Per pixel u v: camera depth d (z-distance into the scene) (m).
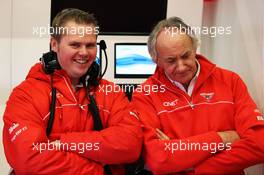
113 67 2.81
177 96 2.01
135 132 1.84
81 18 1.82
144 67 2.81
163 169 1.84
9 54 2.83
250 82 2.41
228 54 2.82
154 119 1.96
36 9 2.81
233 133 1.90
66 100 1.85
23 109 1.78
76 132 1.82
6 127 1.81
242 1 2.55
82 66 1.84
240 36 2.59
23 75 2.84
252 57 2.38
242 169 1.89
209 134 1.87
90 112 1.89
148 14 2.83
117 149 1.79
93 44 1.85
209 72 2.02
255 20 2.34
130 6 2.81
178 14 2.87
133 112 1.94
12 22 2.81
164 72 2.03
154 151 1.85
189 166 1.83
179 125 1.96
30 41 2.82
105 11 2.81
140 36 2.82
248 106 1.95
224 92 2.00
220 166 1.82
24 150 1.69
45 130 1.81
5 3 2.79
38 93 1.83
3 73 2.84
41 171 1.69
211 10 3.11
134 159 1.84
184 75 1.95
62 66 1.87
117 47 2.81
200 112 1.97
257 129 1.86
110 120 1.91
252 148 1.82
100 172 1.79
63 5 2.80
